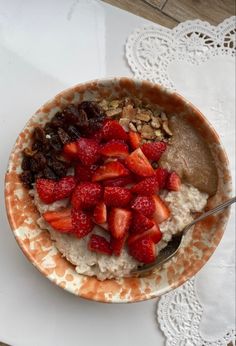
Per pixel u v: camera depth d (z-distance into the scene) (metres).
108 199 0.32
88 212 0.32
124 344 0.35
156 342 0.35
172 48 0.36
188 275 0.32
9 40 0.35
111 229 0.32
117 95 0.33
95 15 0.36
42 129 0.32
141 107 0.34
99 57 0.36
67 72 0.35
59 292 0.35
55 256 0.33
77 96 0.32
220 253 0.36
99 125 0.33
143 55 0.36
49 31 0.36
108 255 0.33
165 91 0.32
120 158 0.32
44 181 0.32
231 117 0.36
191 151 0.33
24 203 0.33
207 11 0.37
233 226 0.36
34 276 0.35
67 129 0.33
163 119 0.34
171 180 0.33
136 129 0.33
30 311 0.34
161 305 0.35
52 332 0.34
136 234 0.32
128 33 0.36
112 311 0.35
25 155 0.32
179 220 0.33
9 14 0.35
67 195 0.32
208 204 0.34
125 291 0.32
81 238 0.33
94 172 0.32
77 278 0.32
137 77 0.36
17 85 0.35
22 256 0.35
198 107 0.36
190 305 0.35
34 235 0.33
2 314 0.34
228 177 0.32
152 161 0.33
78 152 0.32
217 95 0.36
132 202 0.32
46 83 0.35
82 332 0.35
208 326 0.35
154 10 0.37
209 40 0.37
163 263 0.33
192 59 0.36
